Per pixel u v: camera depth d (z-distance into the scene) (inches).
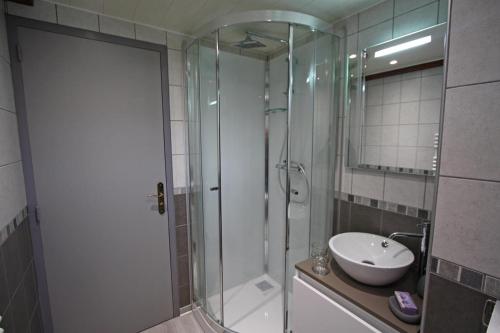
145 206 71.5
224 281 87.0
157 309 76.8
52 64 56.4
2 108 45.4
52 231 59.8
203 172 77.2
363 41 58.6
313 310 49.9
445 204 29.5
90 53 60.2
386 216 56.8
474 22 25.8
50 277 60.4
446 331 30.7
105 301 68.3
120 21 63.1
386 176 56.2
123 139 66.4
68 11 57.0
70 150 60.1
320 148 67.8
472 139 26.8
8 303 40.6
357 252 56.9
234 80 80.4
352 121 61.9
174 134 74.2
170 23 66.3
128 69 65.2
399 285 46.9
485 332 27.5
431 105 47.9
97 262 66.2
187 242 80.1
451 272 29.6
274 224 89.1
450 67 27.9
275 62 81.6
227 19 58.9
